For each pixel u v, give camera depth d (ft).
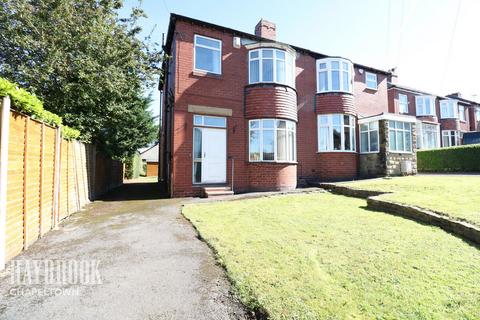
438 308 8.84
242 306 9.48
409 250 14.07
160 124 71.56
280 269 11.92
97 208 27.68
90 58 30.14
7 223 13.16
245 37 41.65
